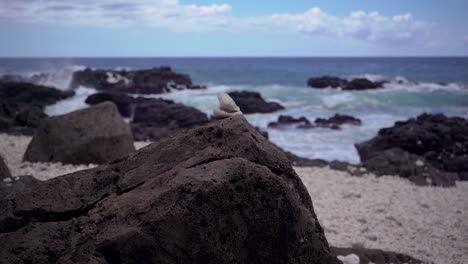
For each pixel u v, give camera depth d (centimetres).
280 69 7212
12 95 3088
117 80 3944
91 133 1122
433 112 2791
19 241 394
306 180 1241
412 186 1240
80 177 457
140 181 431
